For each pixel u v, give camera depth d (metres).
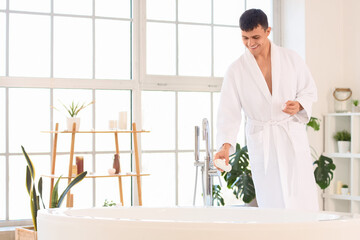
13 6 3.88
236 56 4.50
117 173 3.77
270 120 2.86
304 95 2.86
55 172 3.94
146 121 4.20
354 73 4.37
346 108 4.34
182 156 4.30
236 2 4.51
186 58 4.34
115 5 4.14
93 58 4.07
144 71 4.17
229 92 2.91
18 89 3.88
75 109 3.70
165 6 4.28
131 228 1.69
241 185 4.06
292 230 1.65
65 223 1.80
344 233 1.70
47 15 3.96
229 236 1.62
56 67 3.98
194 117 4.34
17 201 3.87
